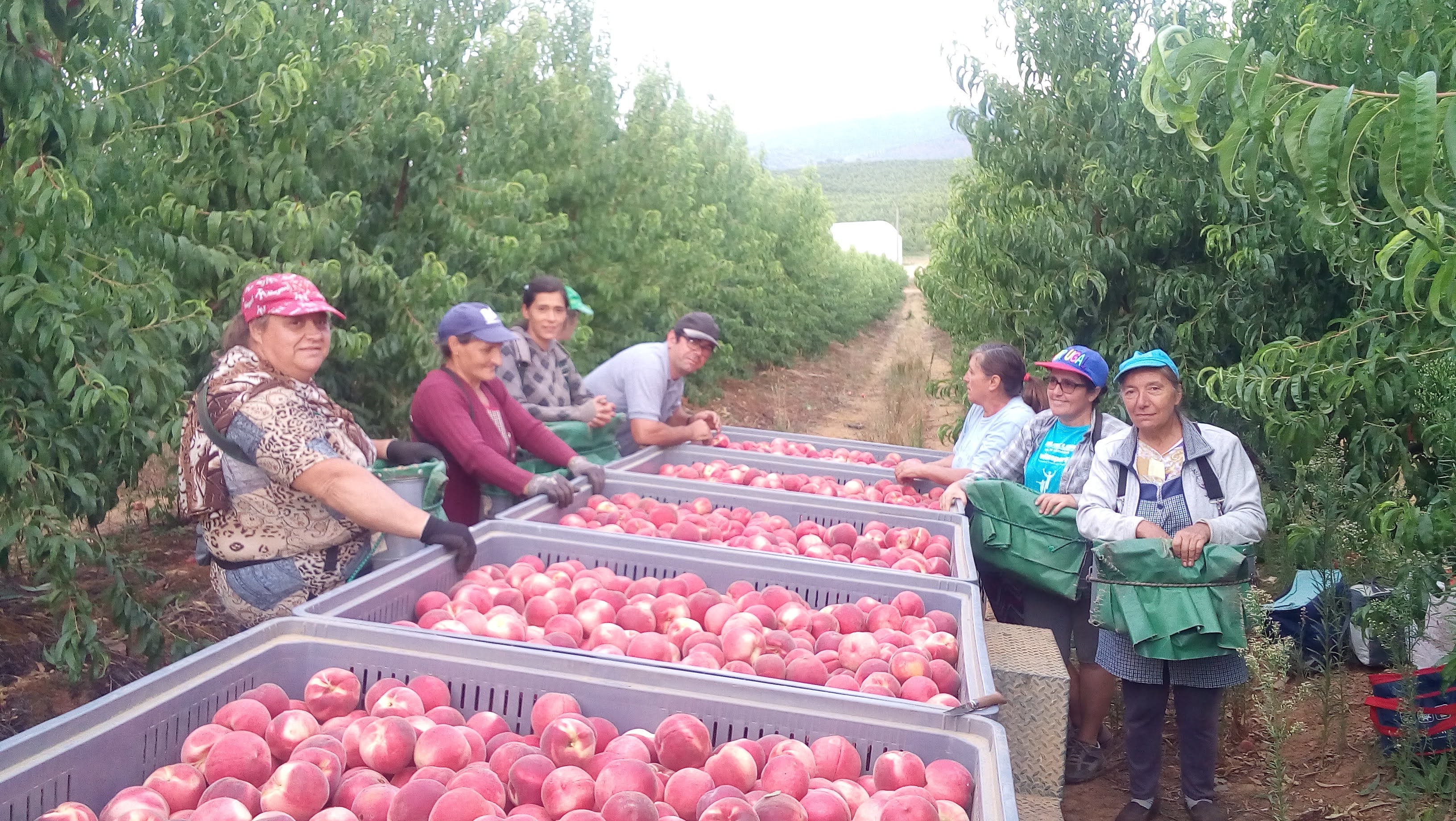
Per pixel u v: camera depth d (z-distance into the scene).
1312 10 3.78
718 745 2.32
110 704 2.03
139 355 4.12
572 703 2.34
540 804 2.07
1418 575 4.15
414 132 6.78
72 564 3.96
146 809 1.87
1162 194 6.94
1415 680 4.22
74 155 3.64
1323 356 4.65
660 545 3.56
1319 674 5.37
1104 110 7.40
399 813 1.92
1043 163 7.58
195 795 2.01
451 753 2.14
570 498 4.10
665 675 2.36
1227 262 6.42
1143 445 3.90
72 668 4.04
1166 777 4.67
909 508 4.41
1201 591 3.64
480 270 7.96
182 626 5.29
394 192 7.26
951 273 9.95
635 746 2.19
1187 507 3.78
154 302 4.23
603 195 11.39
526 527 3.66
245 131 5.37
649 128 12.49
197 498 3.02
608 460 5.27
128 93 4.09
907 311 50.75
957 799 2.08
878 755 2.26
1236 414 6.73
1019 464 4.83
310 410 3.05
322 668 2.51
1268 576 6.50
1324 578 4.76
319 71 5.41
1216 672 3.86
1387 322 4.49
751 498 4.52
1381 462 4.74
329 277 5.55
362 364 6.74
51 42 3.52
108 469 4.57
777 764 2.09
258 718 2.21
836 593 3.43
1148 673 3.94
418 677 2.46
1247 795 4.37
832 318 27.92
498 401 4.54
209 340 4.90
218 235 5.33
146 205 4.68
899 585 3.39
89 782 1.96
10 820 1.79
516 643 2.50
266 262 5.38
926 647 2.89
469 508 4.33
